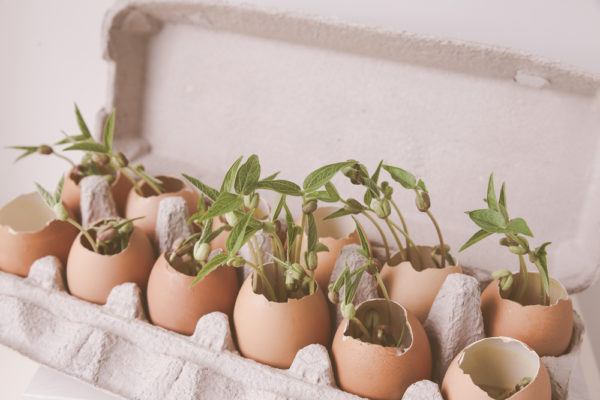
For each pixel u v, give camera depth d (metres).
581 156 0.79
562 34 0.80
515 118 0.81
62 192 0.89
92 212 0.84
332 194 0.65
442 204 0.86
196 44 0.91
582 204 0.81
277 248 0.71
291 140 0.90
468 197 0.85
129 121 0.96
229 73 0.91
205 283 0.72
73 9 1.05
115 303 0.76
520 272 0.72
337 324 0.74
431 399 0.62
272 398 0.67
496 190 0.84
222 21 0.86
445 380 0.65
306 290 0.72
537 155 0.81
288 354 0.69
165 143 0.97
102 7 1.04
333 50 0.85
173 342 0.72
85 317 0.76
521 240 0.66
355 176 0.66
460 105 0.82
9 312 0.78
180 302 0.72
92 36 1.07
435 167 0.85
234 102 0.92
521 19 0.80
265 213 0.84
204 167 0.96
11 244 0.80
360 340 0.66
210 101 0.93
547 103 0.79
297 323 0.68
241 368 0.69
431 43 0.76
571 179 0.80
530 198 0.83
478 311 0.68
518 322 0.68
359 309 0.68
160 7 0.85
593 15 0.78
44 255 0.81
